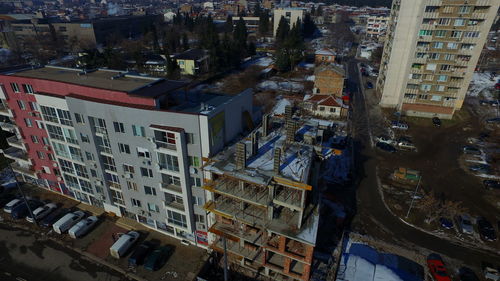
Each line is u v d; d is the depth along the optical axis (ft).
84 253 121.70
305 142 106.22
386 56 285.02
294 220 94.43
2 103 147.64
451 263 116.57
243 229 102.89
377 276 107.86
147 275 111.86
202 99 117.50
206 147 97.76
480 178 170.71
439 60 230.07
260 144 106.32
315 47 525.34
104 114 107.04
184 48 445.78
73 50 463.42
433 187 162.91
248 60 428.56
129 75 125.70
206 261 113.09
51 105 119.14
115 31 549.13
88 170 128.06
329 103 248.73
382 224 136.26
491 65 393.50
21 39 499.10
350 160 189.37
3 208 148.25
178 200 116.16
